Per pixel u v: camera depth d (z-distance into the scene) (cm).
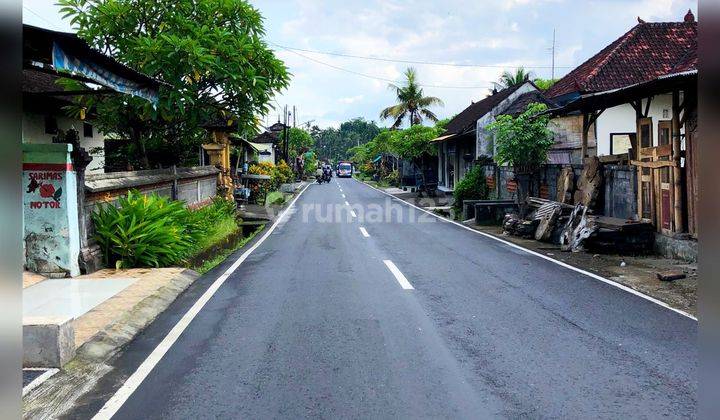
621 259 1070
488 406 414
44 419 399
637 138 1205
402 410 409
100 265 948
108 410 414
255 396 437
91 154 1775
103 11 1302
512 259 1089
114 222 964
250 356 529
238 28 1400
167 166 1695
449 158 3506
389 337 583
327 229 1667
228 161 2152
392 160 5666
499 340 570
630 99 1200
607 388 445
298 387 454
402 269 982
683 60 1443
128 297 738
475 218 1819
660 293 782
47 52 688
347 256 1142
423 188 3186
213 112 1442
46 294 759
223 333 605
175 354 539
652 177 1123
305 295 782
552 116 1705
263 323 641
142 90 1000
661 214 1096
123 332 600
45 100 1440
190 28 1276
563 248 1188
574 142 2109
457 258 1105
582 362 504
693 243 990
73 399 435
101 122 1473
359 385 456
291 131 6981
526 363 503
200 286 864
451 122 3797
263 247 1307
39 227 864
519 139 1627
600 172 1319
